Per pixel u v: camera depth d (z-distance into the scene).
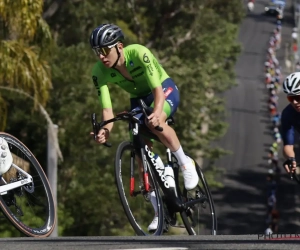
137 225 11.36
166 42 53.22
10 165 9.88
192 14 53.53
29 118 38.94
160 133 11.43
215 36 53.75
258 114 94.25
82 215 40.19
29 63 27.70
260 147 84.44
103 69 11.48
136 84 11.45
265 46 121.56
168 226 12.00
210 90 58.62
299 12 120.31
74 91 40.47
